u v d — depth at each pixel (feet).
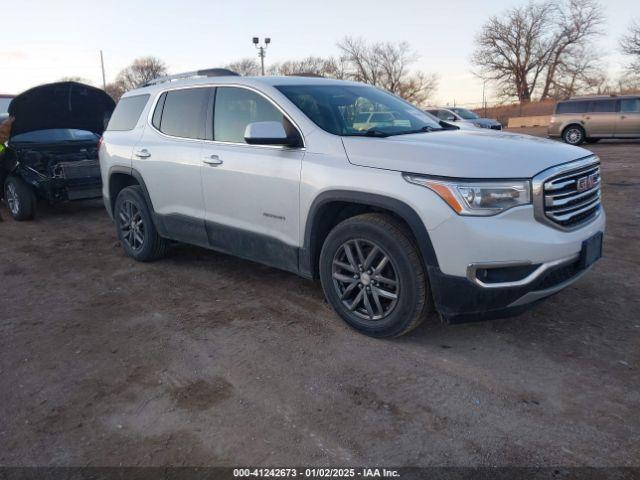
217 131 14.92
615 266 16.49
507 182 10.07
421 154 10.88
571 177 10.84
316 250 12.81
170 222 16.69
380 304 11.66
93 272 17.74
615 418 8.95
